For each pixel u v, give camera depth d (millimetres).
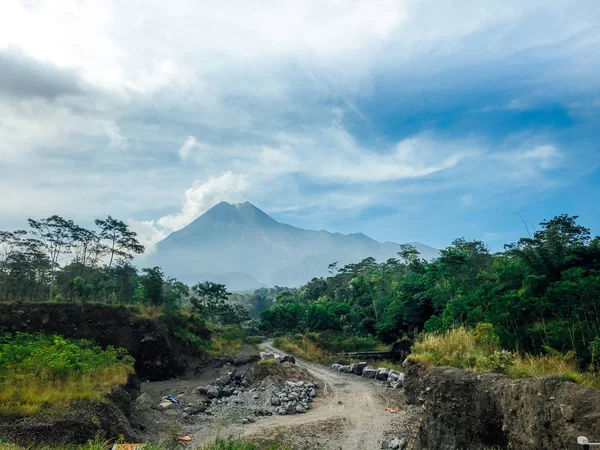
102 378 18922
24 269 39531
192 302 53438
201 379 34031
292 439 16219
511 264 22312
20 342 25812
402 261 80562
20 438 12336
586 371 11062
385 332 48188
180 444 13820
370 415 19766
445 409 11531
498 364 11648
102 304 35375
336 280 90500
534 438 8383
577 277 17719
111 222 44688
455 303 26766
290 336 57125
